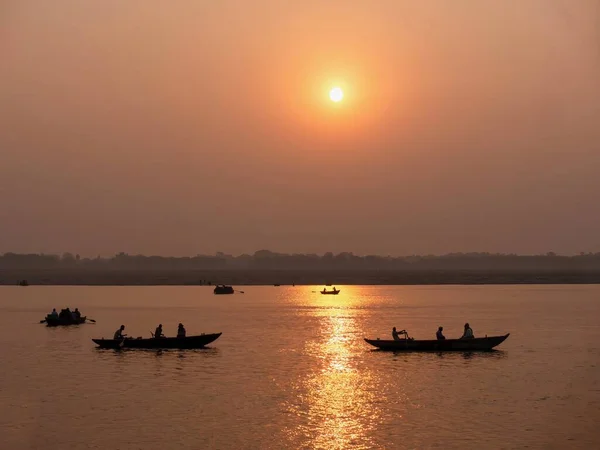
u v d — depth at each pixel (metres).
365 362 57.25
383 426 37.12
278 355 61.66
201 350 64.94
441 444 34.16
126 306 145.12
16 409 40.81
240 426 37.22
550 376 50.75
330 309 132.25
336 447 33.78
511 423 37.62
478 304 147.62
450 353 61.91
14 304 151.62
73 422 38.00
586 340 73.62
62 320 94.12
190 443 34.44
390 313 119.38
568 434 35.72
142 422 37.97
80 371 53.16
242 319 106.00
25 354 62.53
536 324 94.69
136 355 61.34
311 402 42.47
